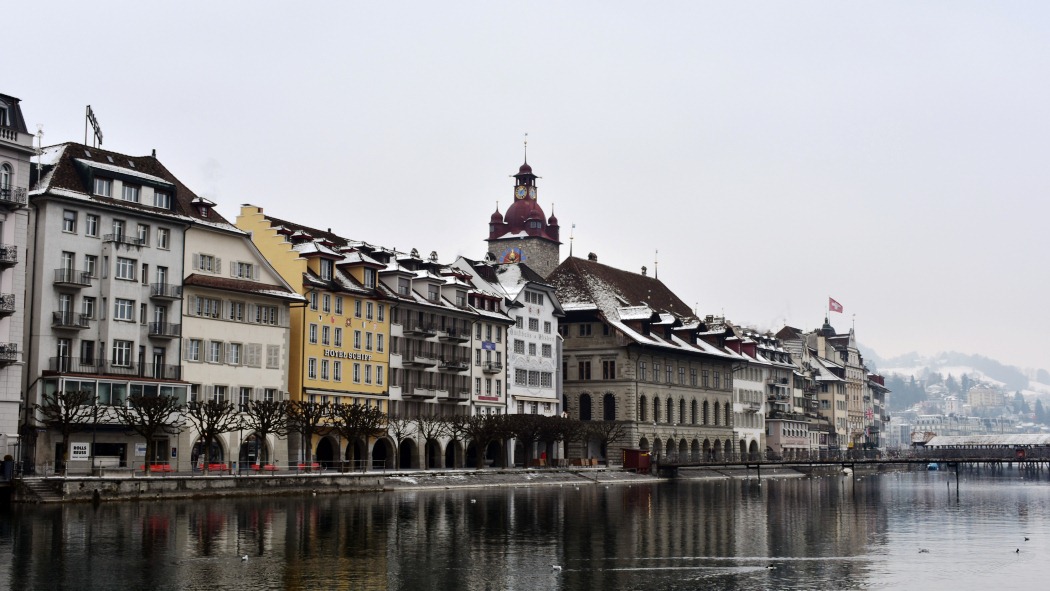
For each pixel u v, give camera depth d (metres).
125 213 94.25
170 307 97.19
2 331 81.94
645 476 140.50
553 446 150.62
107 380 89.88
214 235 102.25
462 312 132.75
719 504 93.06
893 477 186.00
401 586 44.91
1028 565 52.41
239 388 103.06
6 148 82.56
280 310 107.62
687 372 177.88
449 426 123.38
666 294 195.12
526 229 193.00
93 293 92.12
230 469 90.19
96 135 106.19
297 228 123.56
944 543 61.94
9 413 81.88
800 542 61.84
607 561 52.66
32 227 89.38
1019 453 140.00
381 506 79.44
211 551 52.97
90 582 44.56
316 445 110.75
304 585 44.56
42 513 67.62
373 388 119.44
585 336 164.00
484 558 52.78
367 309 119.25
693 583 46.50
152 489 78.81
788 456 176.88
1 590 42.84
